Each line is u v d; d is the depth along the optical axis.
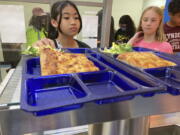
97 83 0.61
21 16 1.44
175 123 0.89
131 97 0.45
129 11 3.25
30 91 0.50
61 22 1.25
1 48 1.47
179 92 0.50
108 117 0.47
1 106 0.41
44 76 0.55
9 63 1.48
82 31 1.65
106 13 1.62
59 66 0.66
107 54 0.94
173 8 1.67
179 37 1.70
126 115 0.49
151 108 0.51
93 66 0.70
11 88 0.53
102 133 0.59
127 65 0.73
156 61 0.79
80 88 0.49
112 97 0.41
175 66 0.74
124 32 2.34
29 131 0.43
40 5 1.45
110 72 0.63
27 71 0.62
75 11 1.26
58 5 1.25
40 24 1.49
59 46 1.22
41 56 0.78
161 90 0.46
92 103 0.44
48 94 0.51
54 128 0.44
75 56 0.83
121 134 0.58
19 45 1.51
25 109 0.35
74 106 0.40
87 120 0.46
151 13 1.31
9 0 1.36
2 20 1.40
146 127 0.61
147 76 0.57
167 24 1.72
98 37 1.72
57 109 0.38
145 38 1.43
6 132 0.42
